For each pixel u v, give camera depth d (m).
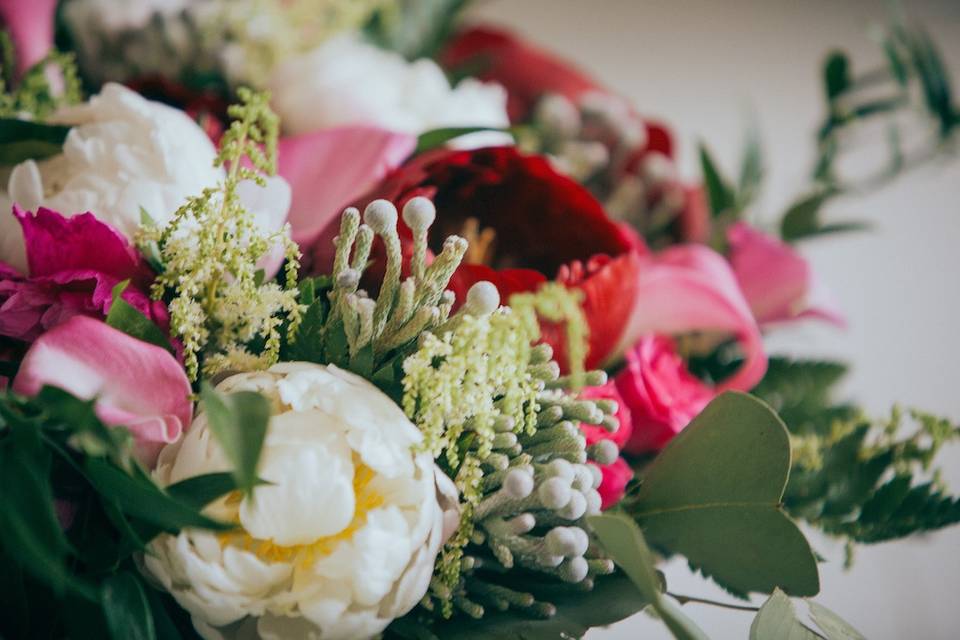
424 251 0.40
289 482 0.37
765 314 0.65
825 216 0.91
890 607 0.70
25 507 0.35
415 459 0.38
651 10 1.07
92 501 0.40
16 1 0.63
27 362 0.37
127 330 0.40
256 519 0.37
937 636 0.70
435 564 0.41
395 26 0.77
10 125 0.45
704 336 0.62
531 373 0.41
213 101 0.59
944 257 0.93
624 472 0.46
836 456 0.53
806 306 0.64
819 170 0.75
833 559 0.71
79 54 0.67
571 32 1.06
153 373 0.38
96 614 0.38
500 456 0.40
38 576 0.37
